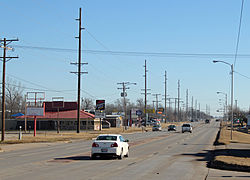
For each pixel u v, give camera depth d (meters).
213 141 45.59
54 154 25.97
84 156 24.39
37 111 54.59
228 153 27.12
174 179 14.38
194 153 27.95
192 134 67.75
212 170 17.80
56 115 82.56
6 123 83.12
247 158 21.97
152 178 14.52
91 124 81.38
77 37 58.28
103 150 21.84
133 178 14.38
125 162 20.78
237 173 16.81
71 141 43.50
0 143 38.06
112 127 103.25
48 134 59.44
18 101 114.00
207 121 179.00
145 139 49.62
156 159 22.91
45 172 15.86
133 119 134.25
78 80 59.19
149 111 148.88
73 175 14.95
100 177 14.48
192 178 14.81
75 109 84.62
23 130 78.75
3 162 20.19
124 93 98.38
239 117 148.12
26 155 25.12
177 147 34.72
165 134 67.69
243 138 55.09
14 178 13.93
